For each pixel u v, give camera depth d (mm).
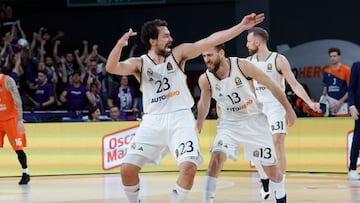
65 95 14352
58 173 12258
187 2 18391
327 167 12047
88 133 12430
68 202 8172
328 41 17406
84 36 18531
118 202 8125
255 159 6570
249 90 6457
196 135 5746
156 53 5805
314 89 17234
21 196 8883
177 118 5730
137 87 16828
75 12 18453
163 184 10281
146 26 5805
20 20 18453
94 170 12438
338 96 13570
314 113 13625
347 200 8031
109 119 13375
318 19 17734
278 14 17953
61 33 16906
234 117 6566
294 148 12328
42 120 13695
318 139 12133
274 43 17969
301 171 12258
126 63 5758
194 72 17609
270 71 8188
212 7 18328
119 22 18453
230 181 10586
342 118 11961
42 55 15578
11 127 10531
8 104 10492
